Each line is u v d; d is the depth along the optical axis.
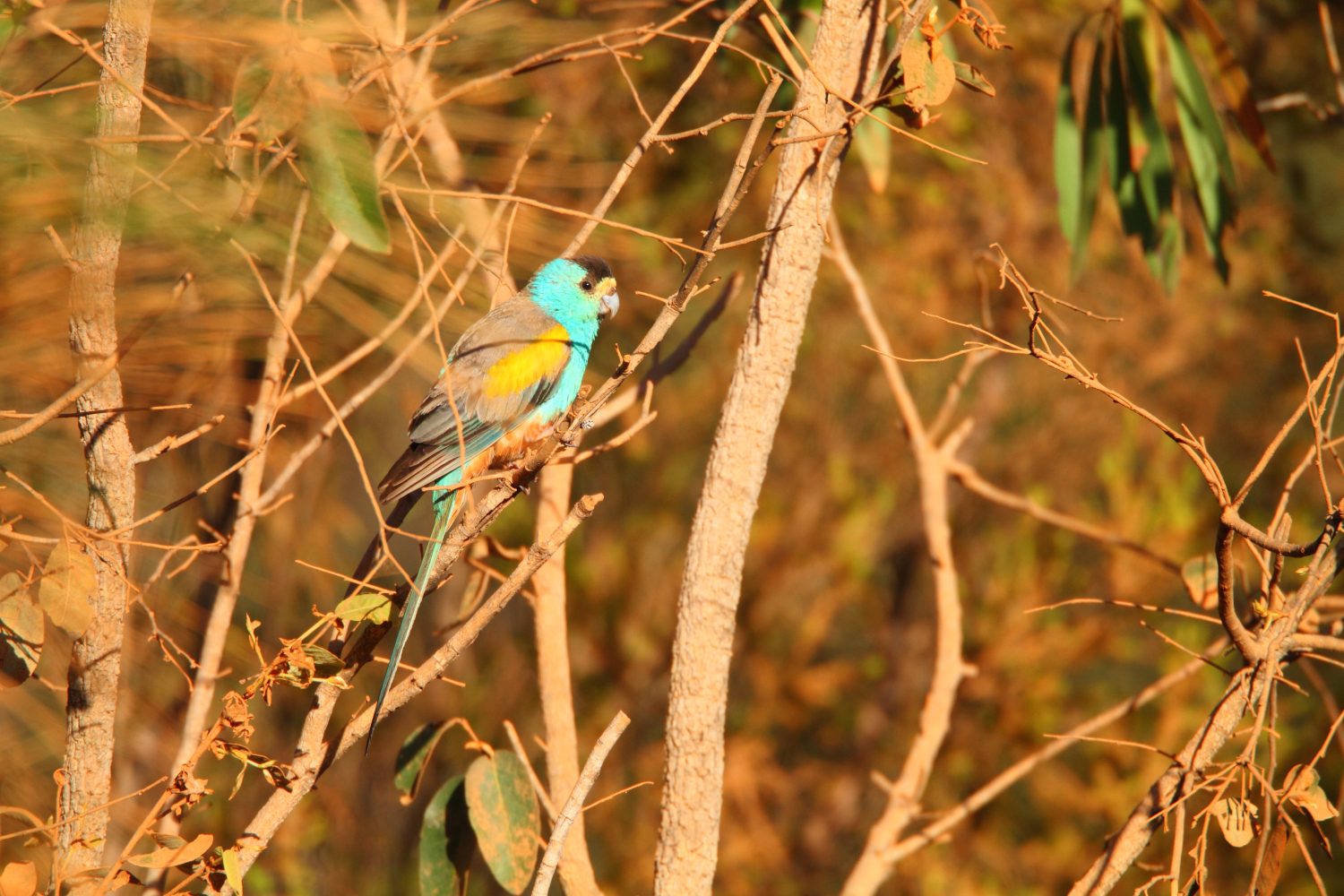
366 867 17.14
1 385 5.89
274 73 5.17
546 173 8.23
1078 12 16.28
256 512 6.52
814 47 5.92
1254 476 5.27
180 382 6.28
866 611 20.86
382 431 14.88
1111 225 18.52
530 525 16.25
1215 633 16.28
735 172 5.32
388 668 6.16
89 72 5.72
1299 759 14.23
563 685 6.82
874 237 18.98
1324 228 18.72
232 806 13.20
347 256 6.25
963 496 19.92
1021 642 17.44
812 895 19.45
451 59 7.10
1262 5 17.72
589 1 12.27
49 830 5.02
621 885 17.58
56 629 6.84
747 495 5.77
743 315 19.11
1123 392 18.91
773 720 19.62
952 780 18.11
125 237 5.19
